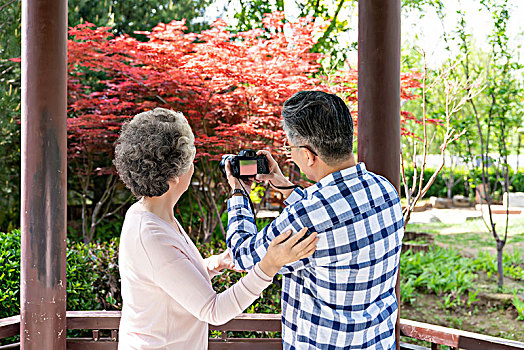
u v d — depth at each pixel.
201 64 4.30
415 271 6.12
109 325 2.22
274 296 3.54
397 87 2.09
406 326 2.16
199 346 1.44
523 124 7.41
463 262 6.60
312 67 4.64
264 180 1.53
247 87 4.59
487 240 8.40
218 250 4.26
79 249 4.11
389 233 1.31
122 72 4.70
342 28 7.61
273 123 4.64
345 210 1.26
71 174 6.34
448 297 5.29
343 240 1.26
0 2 5.72
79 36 4.52
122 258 1.42
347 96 4.44
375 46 2.05
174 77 4.41
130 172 1.39
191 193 6.29
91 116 4.58
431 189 15.08
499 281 5.77
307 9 7.64
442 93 6.98
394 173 2.09
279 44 4.72
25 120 2.02
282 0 7.54
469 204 13.59
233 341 2.22
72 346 2.22
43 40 2.00
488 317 4.98
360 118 2.11
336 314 1.29
